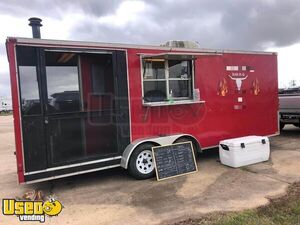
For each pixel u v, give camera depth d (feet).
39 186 16.97
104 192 15.58
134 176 17.28
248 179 16.55
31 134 14.57
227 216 11.77
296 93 34.58
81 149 16.07
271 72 24.29
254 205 12.88
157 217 12.24
